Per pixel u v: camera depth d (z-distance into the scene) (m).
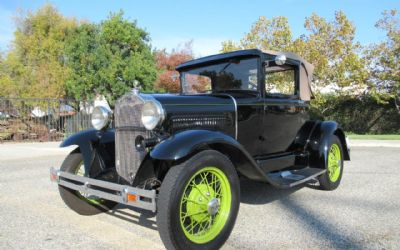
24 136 13.43
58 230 3.54
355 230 3.43
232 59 4.46
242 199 4.64
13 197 4.85
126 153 3.52
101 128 3.94
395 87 16.38
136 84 3.70
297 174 4.49
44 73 19.02
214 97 3.93
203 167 2.98
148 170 3.21
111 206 4.16
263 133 4.37
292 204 4.39
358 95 17.44
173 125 3.39
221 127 3.81
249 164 3.45
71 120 14.48
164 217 2.74
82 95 18.86
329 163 5.12
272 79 4.52
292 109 4.79
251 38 16.75
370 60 16.69
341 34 15.27
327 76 15.52
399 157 8.48
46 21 21.91
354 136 14.44
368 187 5.25
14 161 8.52
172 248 2.80
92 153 3.82
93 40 18.86
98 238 3.33
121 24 18.73
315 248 3.02
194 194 3.04
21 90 19.62
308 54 14.94
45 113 15.38
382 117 17.56
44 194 5.02
